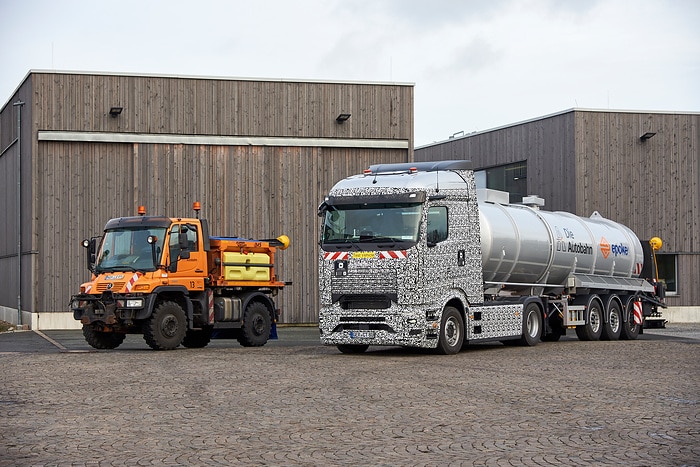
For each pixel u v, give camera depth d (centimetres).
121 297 2114
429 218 1956
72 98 3375
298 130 3597
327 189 3628
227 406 1221
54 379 1520
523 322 2281
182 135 3484
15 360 1853
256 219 3553
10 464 872
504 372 1625
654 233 4125
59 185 3366
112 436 1011
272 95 3575
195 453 919
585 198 4025
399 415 1145
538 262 2362
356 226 1961
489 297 2245
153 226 2175
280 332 3144
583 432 1030
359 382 1472
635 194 4100
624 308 2720
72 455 912
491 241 2169
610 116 4075
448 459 888
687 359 1900
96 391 1370
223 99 3528
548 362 1820
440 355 1988
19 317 3497
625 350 2158
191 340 2370
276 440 985
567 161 4062
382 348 2227
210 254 2295
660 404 1238
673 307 4144
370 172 2089
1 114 4103
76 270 3366
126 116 3431
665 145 4141
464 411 1176
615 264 2738
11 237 3778
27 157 3412
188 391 1367
